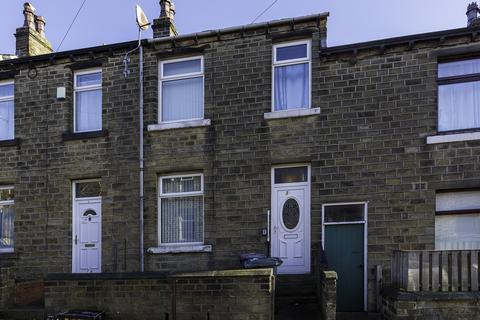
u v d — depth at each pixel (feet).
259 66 39.52
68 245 42.34
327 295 28.63
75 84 44.60
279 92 39.55
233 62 40.11
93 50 43.14
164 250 39.68
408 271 29.12
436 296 27.76
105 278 32.37
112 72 42.88
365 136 36.76
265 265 32.76
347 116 37.27
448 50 35.76
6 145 44.78
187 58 41.93
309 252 37.50
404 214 35.40
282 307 33.04
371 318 32.99
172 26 43.70
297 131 38.17
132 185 41.19
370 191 36.27
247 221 38.52
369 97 36.96
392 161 36.06
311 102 38.24
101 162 42.22
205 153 39.96
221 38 40.52
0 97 46.39
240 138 39.29
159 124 41.11
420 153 35.55
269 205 38.34
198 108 41.50
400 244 35.22
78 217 43.04
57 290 33.24
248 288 29.84
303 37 39.01
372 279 35.53
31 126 44.45
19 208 43.88
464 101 35.88
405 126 36.06
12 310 36.70
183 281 30.91
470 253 28.81
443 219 35.37
